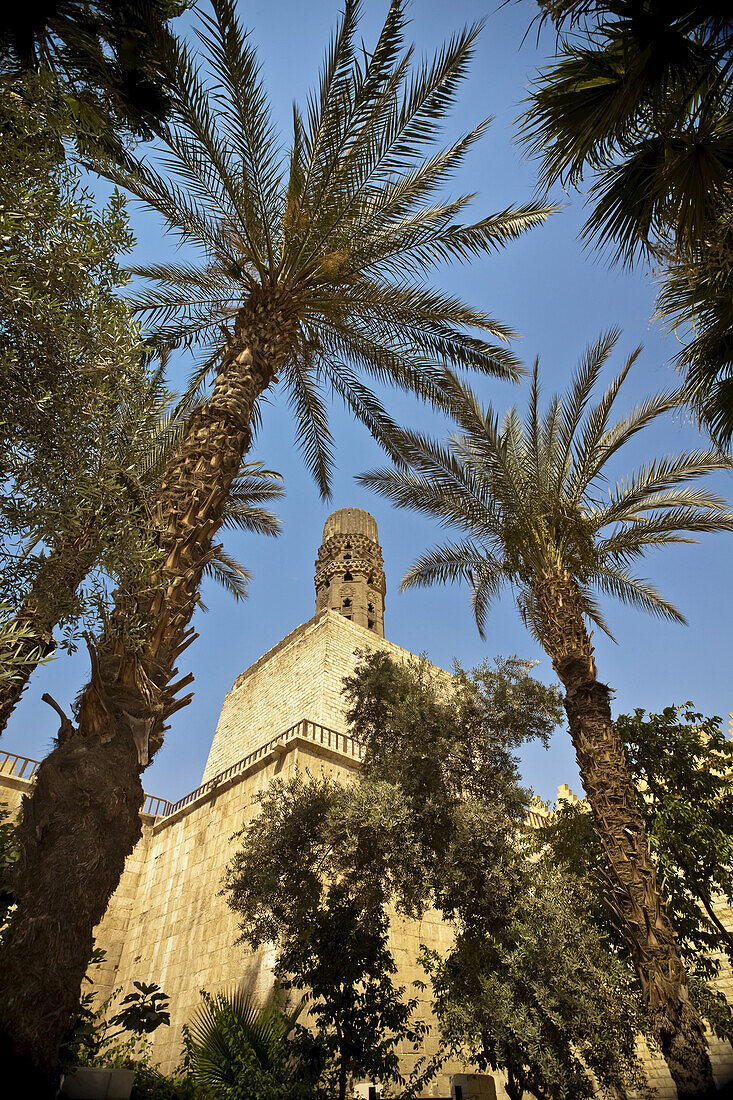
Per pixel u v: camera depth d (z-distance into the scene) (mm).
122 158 7648
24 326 4887
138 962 18891
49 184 5121
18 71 4902
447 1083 13781
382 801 9664
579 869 12930
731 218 6605
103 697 5863
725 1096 8109
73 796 5395
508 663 12523
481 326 12328
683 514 13438
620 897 9797
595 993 8789
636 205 7000
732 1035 10367
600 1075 9008
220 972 15000
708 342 7758
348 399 13672
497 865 9445
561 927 9281
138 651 6238
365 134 9883
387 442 13977
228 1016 9000
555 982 8719
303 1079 8367
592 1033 8664
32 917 4875
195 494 7934
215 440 8594
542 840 14102
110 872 5312
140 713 6016
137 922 20359
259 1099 7746
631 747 14094
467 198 12461
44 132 5234
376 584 36750
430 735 11156
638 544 13836
